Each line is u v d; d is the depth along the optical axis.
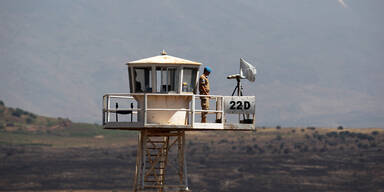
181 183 110.00
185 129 105.06
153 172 111.06
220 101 105.50
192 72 105.69
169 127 100.56
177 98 104.31
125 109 102.25
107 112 102.75
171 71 105.00
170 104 104.19
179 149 110.12
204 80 105.06
